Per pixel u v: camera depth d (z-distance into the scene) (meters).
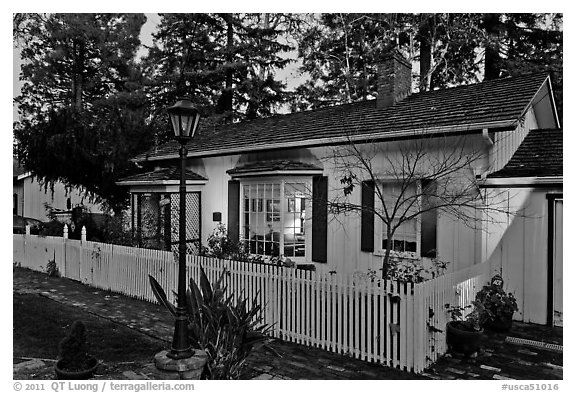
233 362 5.89
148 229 14.73
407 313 6.49
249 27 25.88
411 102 11.94
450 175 9.34
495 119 8.55
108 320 9.02
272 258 11.16
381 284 6.75
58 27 22.41
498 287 8.34
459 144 9.24
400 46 23.47
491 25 21.09
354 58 24.38
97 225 17.47
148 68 25.03
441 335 6.98
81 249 12.99
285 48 26.33
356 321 7.04
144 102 23.45
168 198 13.72
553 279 8.67
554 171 8.59
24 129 18.33
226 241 12.06
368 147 10.58
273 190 11.87
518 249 8.98
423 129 9.34
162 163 17.02
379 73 12.53
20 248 15.69
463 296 7.82
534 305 8.85
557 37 20.47
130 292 11.29
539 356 7.06
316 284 7.57
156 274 10.58
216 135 16.72
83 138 17.30
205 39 25.62
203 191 14.75
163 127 22.92
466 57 22.31
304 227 11.77
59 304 10.35
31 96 23.44
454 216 9.30
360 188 10.73
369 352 6.86
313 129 12.53
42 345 7.46
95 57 23.73
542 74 10.51
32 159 17.77
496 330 8.29
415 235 10.01
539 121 12.15
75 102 22.89
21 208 26.56
